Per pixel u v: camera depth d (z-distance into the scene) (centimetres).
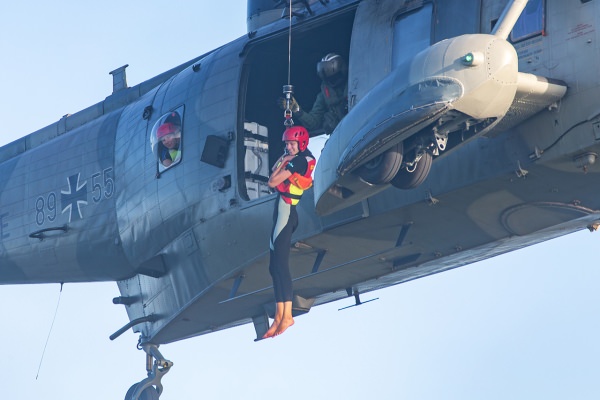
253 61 6022
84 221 7144
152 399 7000
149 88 7288
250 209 5747
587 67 4553
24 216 7675
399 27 5222
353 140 4559
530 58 4709
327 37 5978
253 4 6281
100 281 7400
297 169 4788
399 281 6312
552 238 5722
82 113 7769
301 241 5544
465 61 4259
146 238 6525
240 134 5881
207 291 6088
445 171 4975
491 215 5181
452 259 5828
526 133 4700
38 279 7825
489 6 4928
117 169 6900
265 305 6341
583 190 4869
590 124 4534
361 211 5284
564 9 4656
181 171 6147
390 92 4475
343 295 6512
